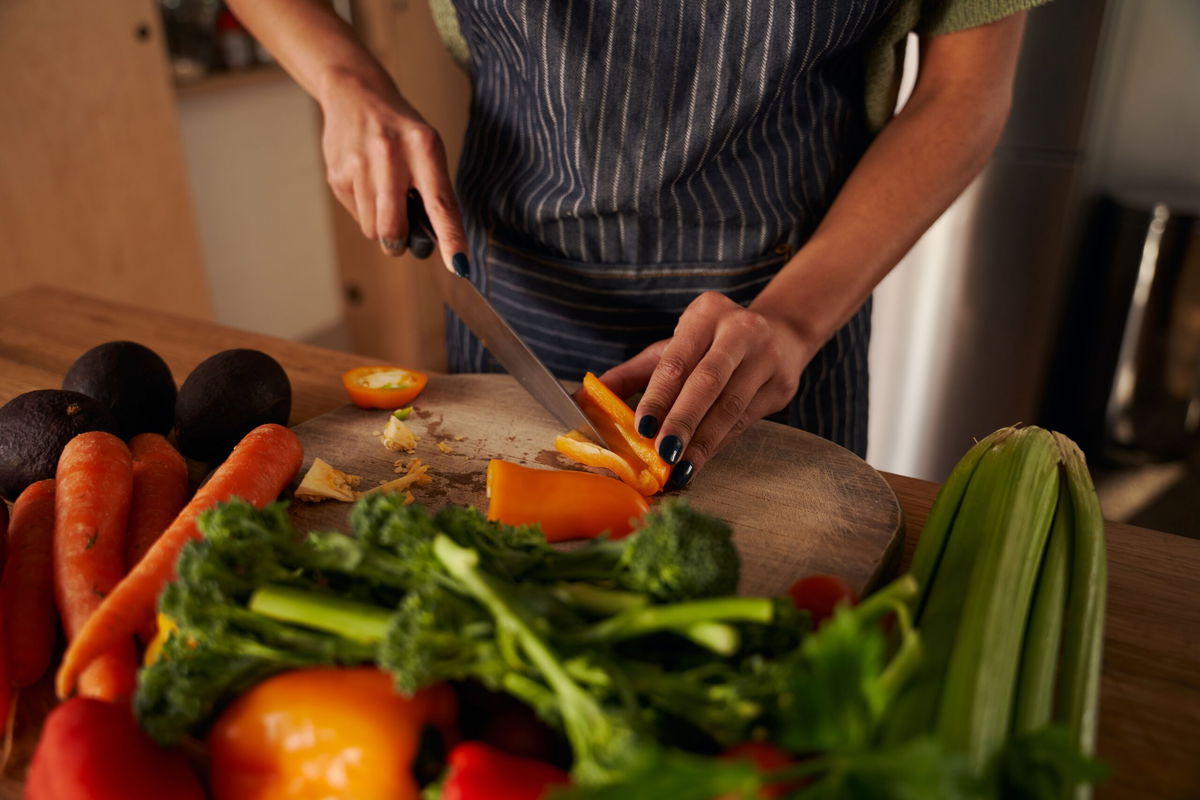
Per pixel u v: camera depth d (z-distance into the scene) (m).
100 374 1.14
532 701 0.55
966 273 2.57
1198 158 2.60
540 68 1.23
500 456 1.14
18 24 2.39
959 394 2.72
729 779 0.41
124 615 0.75
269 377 1.14
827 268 1.19
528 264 1.42
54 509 0.93
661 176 1.25
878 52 1.29
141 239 2.87
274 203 3.58
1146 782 0.69
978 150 1.26
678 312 1.38
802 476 1.07
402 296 3.49
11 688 0.74
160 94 2.79
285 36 1.44
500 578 0.62
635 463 1.03
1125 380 2.81
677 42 1.16
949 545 0.79
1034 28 2.25
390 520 0.63
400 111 1.35
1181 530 2.60
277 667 0.62
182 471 1.06
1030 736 0.50
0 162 2.44
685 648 0.61
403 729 0.57
